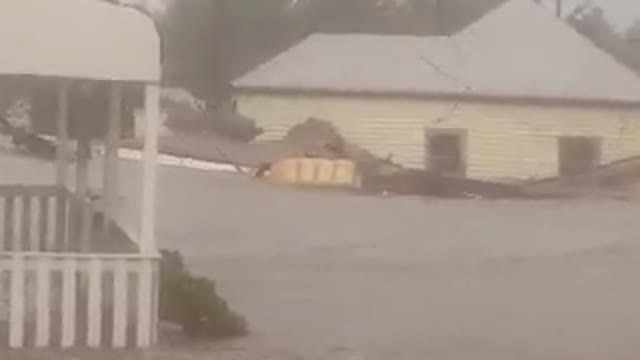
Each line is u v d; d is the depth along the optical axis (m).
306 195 74.69
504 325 29.31
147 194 22.55
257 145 99.75
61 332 22.41
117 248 26.80
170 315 25.69
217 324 26.00
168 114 114.44
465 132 96.44
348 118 97.69
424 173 83.62
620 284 38.34
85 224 26.62
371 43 103.94
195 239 47.75
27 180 62.56
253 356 23.55
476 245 49.97
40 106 30.91
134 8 22.03
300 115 99.50
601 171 89.81
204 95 132.62
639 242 52.72
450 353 25.14
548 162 96.12
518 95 95.88
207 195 69.31
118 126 27.42
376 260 43.06
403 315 30.42
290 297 32.94
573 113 96.69
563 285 37.84
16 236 29.69
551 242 52.16
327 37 105.31
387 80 97.88
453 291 35.50
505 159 96.25
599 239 54.12
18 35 21.52
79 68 21.77
